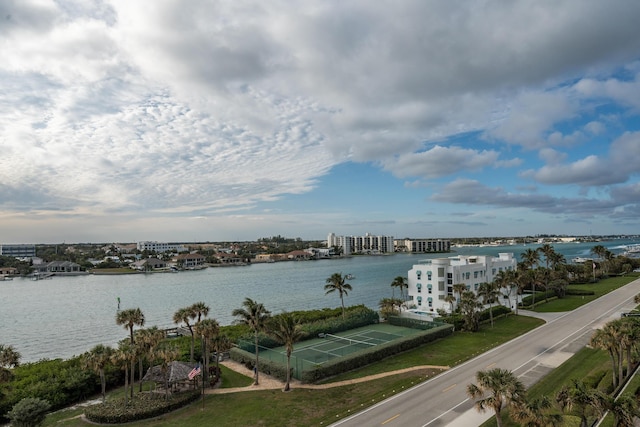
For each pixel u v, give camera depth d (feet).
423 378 165.58
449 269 326.24
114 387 168.66
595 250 551.18
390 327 271.49
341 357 182.80
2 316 379.55
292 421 129.70
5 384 137.69
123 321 171.01
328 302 449.48
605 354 186.60
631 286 416.87
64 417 138.00
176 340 222.48
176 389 157.69
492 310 289.94
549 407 97.96
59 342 286.66
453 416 128.16
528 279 347.77
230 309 410.31
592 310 302.86
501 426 109.81
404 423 124.47
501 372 104.27
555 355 191.52
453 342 226.17
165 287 601.21
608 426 112.37
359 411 135.44
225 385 167.43
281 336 163.22
